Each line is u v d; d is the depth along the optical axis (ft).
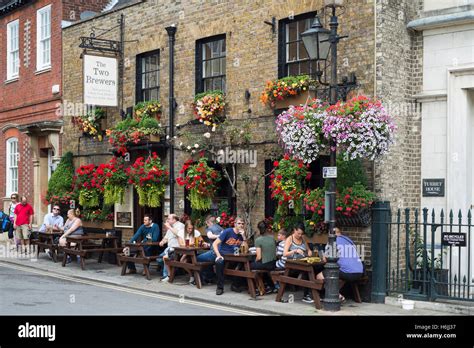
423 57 36.22
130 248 44.50
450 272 31.78
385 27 34.81
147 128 47.37
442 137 35.32
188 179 42.47
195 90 45.98
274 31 40.47
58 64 60.18
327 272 31.60
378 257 33.76
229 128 41.91
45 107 62.28
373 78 34.73
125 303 33.73
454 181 34.73
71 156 57.06
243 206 41.63
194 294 36.24
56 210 53.78
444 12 35.35
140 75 51.29
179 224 41.75
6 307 31.48
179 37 47.37
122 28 52.29
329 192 31.32
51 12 61.31
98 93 49.65
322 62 37.63
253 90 41.63
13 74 68.74
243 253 36.29
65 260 48.44
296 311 31.30
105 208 52.60
